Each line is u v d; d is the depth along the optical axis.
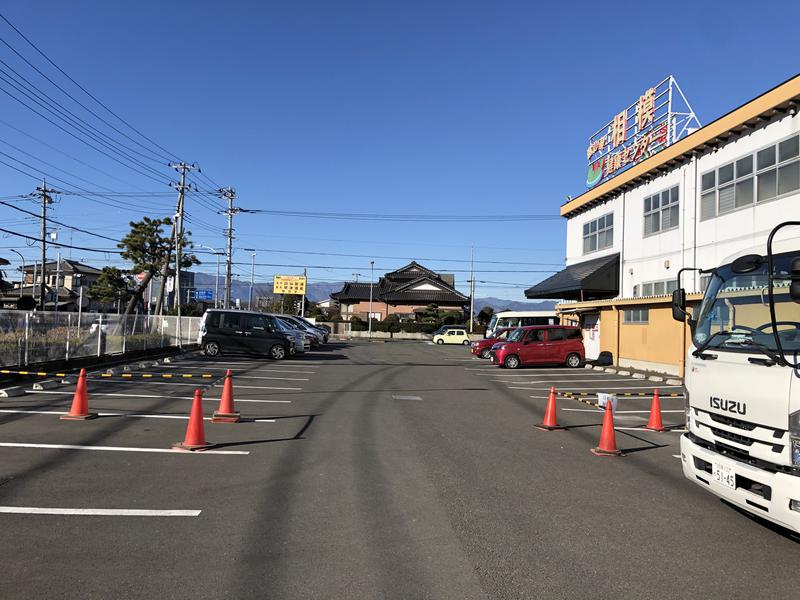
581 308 26.61
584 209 28.69
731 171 17.98
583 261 28.80
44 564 3.96
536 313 31.28
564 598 3.67
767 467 4.35
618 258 24.88
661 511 5.48
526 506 5.50
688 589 3.85
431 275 74.38
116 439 7.84
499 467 6.96
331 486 5.95
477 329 60.91
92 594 3.56
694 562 4.29
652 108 22.52
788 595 3.80
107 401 11.06
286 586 3.72
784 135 15.84
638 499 5.84
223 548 4.31
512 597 3.66
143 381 14.41
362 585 3.77
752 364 4.49
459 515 5.18
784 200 15.79
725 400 4.80
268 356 23.91
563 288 25.95
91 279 70.75
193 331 30.89
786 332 4.48
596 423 10.63
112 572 3.87
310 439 8.23
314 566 4.04
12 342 13.80
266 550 4.29
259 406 11.19
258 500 5.45
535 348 23.06
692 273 19.77
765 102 15.90
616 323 23.52
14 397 11.30
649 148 22.62
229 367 19.20
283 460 6.98
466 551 4.38
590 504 5.64
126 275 39.53
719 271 5.67
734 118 17.14
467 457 7.43
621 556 4.37
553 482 6.39
